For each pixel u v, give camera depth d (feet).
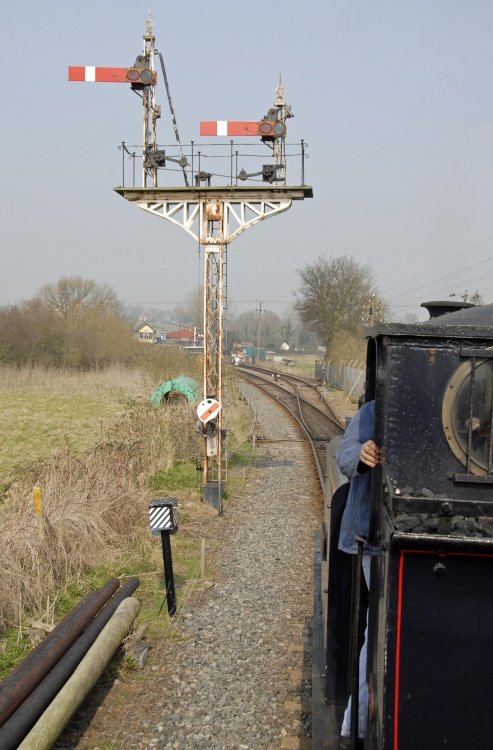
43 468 37.83
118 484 36.83
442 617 8.98
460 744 9.02
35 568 25.82
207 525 38.01
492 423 9.34
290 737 17.63
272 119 41.06
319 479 50.83
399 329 9.50
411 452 9.51
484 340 9.40
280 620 24.91
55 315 146.72
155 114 42.01
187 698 19.62
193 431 55.36
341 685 13.24
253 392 127.34
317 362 174.50
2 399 102.73
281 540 35.19
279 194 41.39
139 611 23.94
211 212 41.91
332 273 190.49
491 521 8.95
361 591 11.76
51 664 18.66
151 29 41.32
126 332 151.84
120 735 17.83
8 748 15.17
